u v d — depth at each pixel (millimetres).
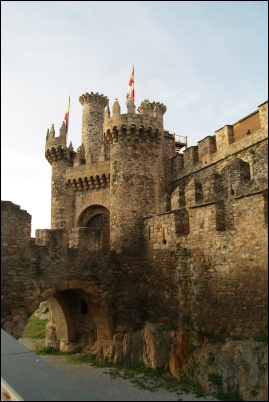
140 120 26141
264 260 16750
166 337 20938
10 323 18062
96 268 22969
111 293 23578
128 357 22203
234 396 15914
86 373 20625
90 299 22766
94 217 32938
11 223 18875
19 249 19078
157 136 26766
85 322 27438
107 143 27734
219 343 18078
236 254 18109
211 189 23328
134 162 25844
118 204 25281
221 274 18734
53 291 20359
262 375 15344
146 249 24125
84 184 32156
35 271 19656
